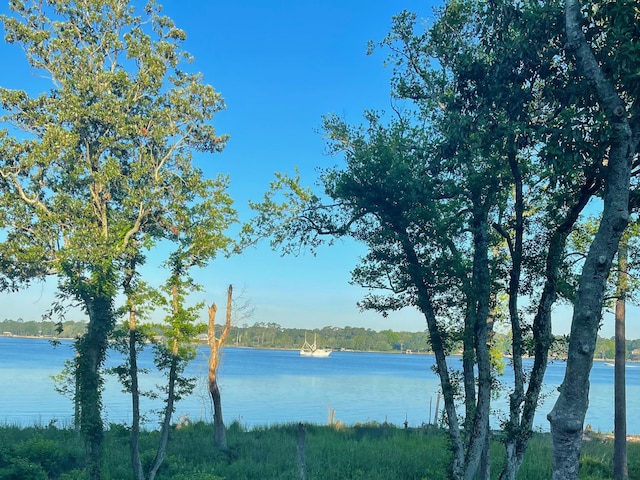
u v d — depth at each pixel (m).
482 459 13.01
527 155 11.52
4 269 25.23
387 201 12.76
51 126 25.02
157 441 24.58
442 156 11.45
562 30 9.40
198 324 17.69
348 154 14.17
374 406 54.91
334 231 14.55
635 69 8.17
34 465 17.44
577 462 7.88
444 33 11.89
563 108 9.77
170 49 28.23
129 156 27.73
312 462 20.25
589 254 8.19
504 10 9.97
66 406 42.78
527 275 12.84
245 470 19.61
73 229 24.09
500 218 12.89
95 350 20.31
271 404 54.06
